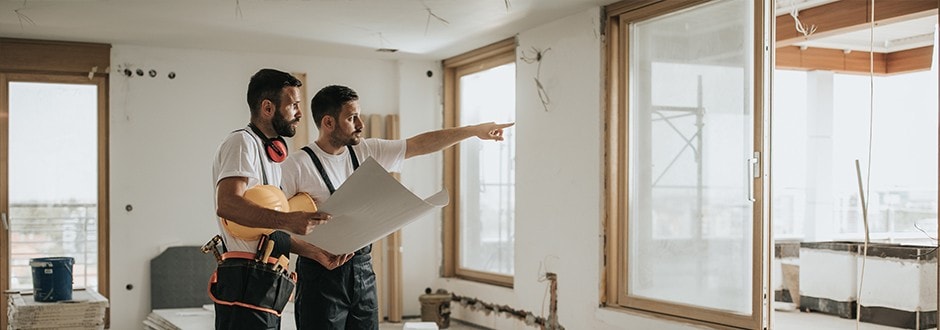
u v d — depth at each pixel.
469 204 7.99
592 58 5.99
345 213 2.82
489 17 6.27
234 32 6.80
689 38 5.32
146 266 7.38
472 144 7.95
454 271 8.23
